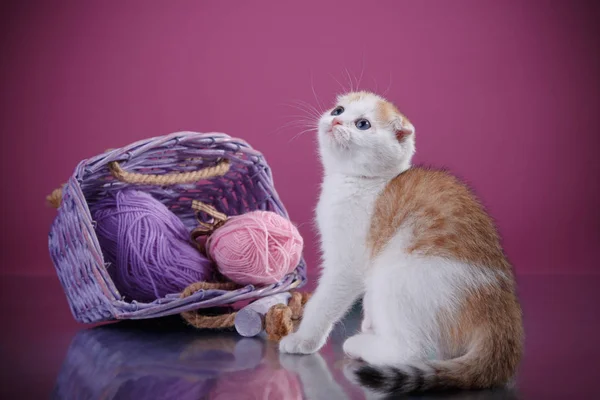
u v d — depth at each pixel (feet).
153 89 13.14
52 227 7.13
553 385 5.01
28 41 12.82
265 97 13.34
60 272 7.05
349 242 5.82
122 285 7.04
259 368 5.52
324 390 4.91
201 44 13.20
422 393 4.76
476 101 13.35
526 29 13.32
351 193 5.97
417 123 13.37
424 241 5.16
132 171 7.61
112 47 13.00
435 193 5.53
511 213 13.34
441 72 13.32
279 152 13.38
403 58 13.32
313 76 13.35
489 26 13.30
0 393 4.79
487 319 4.89
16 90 12.84
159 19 13.08
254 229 7.11
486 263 5.12
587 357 5.92
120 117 13.08
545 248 13.42
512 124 13.41
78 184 6.47
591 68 13.37
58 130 12.94
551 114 13.41
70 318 7.73
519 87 13.38
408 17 13.28
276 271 7.22
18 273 12.55
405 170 6.18
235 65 13.28
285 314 6.50
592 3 13.34
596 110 13.41
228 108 13.30
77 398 4.69
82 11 12.89
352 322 7.77
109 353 6.03
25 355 5.93
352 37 13.32
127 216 7.01
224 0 13.19
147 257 6.92
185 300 6.38
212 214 7.45
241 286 7.34
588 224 13.34
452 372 4.68
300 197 13.42
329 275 5.94
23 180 12.91
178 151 7.57
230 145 7.77
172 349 6.20
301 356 5.96
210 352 6.09
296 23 13.30
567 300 9.25
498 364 4.79
